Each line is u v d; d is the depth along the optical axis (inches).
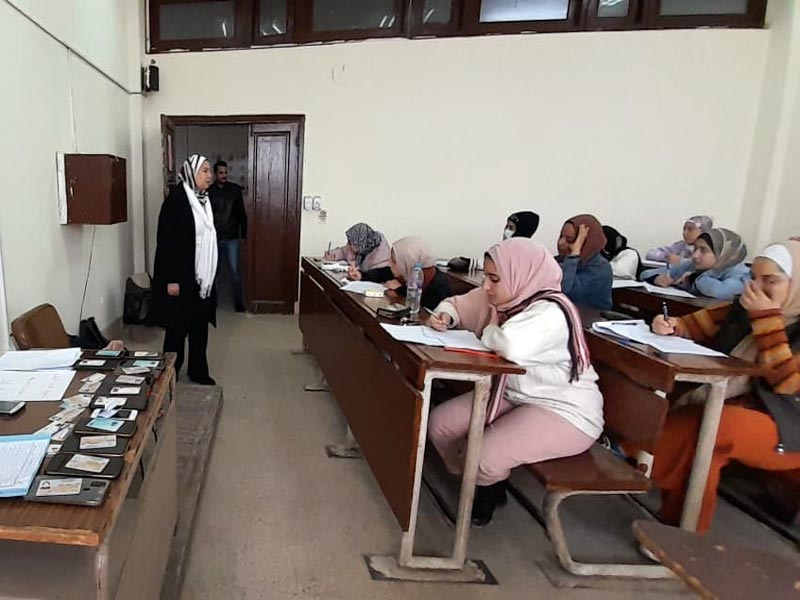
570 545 75.7
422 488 88.8
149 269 205.2
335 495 84.1
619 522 82.4
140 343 159.9
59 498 33.5
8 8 100.1
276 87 196.2
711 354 68.7
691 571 29.7
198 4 193.8
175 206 113.5
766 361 71.4
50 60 120.2
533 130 189.8
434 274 110.0
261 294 209.9
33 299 112.3
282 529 74.4
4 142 99.6
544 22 183.0
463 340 71.1
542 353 67.8
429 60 190.4
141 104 194.9
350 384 94.4
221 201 200.2
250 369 142.6
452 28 188.2
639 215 189.3
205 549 68.8
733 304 82.8
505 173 193.9
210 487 83.9
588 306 110.9
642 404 67.2
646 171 186.4
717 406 66.1
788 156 168.9
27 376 54.5
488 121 191.5
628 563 72.2
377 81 193.3
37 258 114.1
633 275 156.9
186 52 195.9
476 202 197.2
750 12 173.0
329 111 196.2
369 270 140.6
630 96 182.5
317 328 133.7
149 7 194.5
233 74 196.5
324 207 202.7
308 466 92.7
